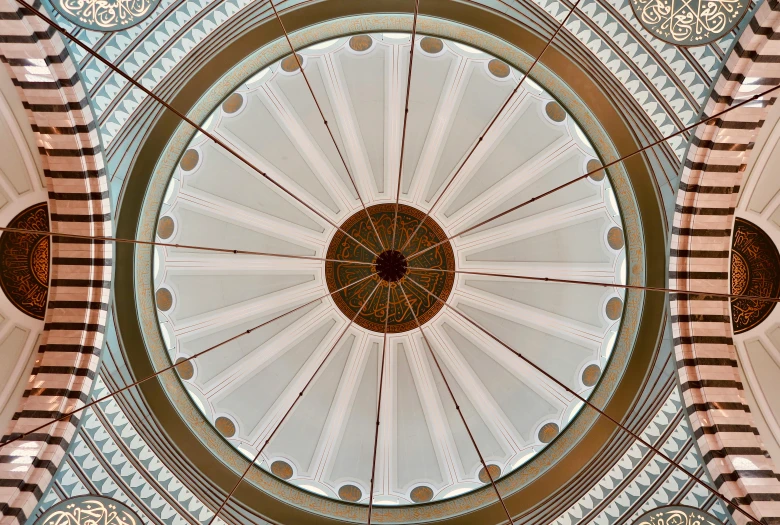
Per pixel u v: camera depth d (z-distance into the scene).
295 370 12.87
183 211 11.68
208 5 8.91
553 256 12.60
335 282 13.20
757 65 8.18
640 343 10.12
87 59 8.41
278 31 9.55
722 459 8.91
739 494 8.66
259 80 11.01
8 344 9.60
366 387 12.96
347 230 13.16
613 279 11.27
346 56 11.29
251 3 9.14
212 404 11.73
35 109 8.46
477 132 12.34
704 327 9.45
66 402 9.02
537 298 12.67
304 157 12.66
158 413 10.20
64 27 8.11
